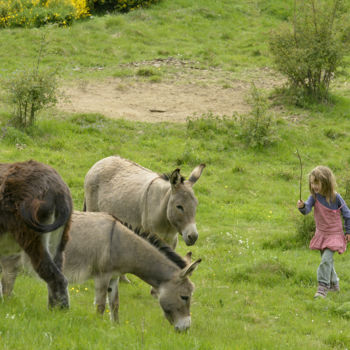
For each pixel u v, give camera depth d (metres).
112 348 5.37
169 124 19.41
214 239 12.42
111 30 28.81
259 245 12.30
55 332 5.57
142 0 32.62
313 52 21.41
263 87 23.45
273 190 16.12
